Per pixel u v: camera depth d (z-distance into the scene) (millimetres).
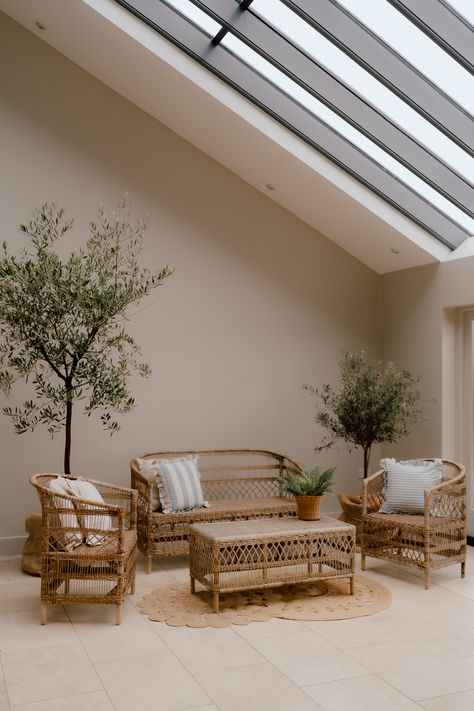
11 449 5324
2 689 3070
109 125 5734
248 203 6227
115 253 4855
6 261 4508
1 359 5203
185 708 2910
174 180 5945
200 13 4793
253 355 6211
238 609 4125
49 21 5164
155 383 5820
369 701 2979
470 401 5852
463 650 3535
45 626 3840
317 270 6488
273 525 4434
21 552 5332
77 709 2895
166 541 4973
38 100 5516
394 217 5727
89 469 5566
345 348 6590
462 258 5684
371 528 4980
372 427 5695
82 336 4625
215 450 5922
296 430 6359
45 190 5504
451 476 5398
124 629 3803
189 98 5250
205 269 6047
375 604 4219
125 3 4734
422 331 6129
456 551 4836
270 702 2965
